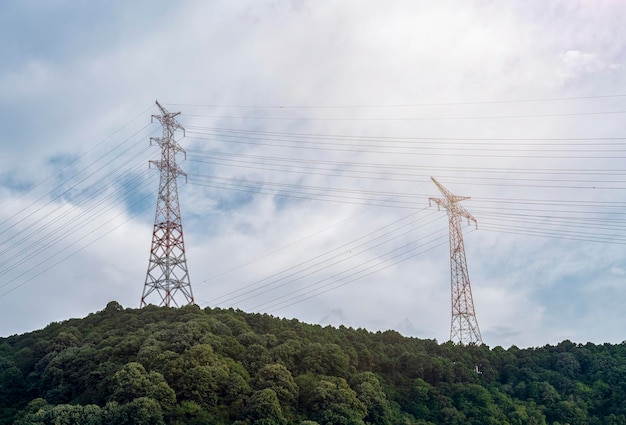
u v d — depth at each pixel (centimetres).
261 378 11056
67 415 9662
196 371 10562
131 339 12056
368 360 13800
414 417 12656
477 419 12738
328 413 10700
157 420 9644
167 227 15012
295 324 14925
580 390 14075
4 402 11556
